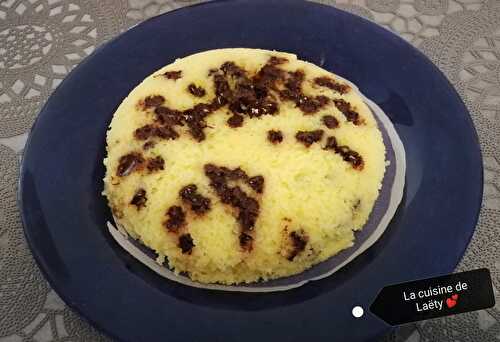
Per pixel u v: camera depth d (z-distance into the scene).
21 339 0.23
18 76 0.31
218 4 0.29
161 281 0.22
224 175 0.23
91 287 0.22
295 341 0.21
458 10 0.33
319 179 0.23
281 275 0.23
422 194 0.24
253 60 0.27
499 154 0.28
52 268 0.22
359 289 0.22
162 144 0.24
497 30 0.32
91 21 0.33
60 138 0.25
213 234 0.22
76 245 0.23
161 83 0.26
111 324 0.21
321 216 0.23
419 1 0.34
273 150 0.24
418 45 0.32
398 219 0.23
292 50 0.28
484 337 0.22
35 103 0.30
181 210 0.23
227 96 0.26
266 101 0.25
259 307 0.22
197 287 0.22
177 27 0.29
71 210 0.24
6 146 0.28
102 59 0.28
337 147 0.24
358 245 0.23
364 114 0.26
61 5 0.34
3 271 0.25
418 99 0.26
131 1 0.34
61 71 0.31
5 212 0.26
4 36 0.33
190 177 0.23
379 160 0.25
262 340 0.21
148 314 0.21
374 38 0.28
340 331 0.21
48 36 0.33
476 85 0.30
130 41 0.28
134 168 0.24
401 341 0.23
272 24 0.29
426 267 0.22
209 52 0.28
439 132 0.25
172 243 0.23
